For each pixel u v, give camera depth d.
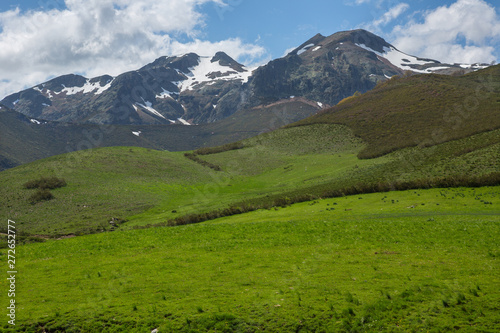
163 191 84.81
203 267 18.33
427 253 19.09
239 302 13.73
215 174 101.19
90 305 14.23
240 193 79.44
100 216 64.75
